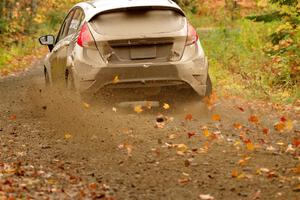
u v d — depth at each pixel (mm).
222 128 14969
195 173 11203
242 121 16016
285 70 22234
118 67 15492
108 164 12023
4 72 31969
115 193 10125
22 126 16047
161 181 10781
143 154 12672
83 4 17594
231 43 29672
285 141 13562
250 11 44938
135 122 15625
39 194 10109
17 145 13930
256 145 13039
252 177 10812
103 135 14414
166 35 15695
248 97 20125
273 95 20078
